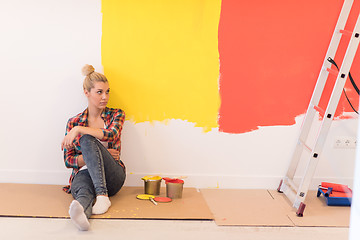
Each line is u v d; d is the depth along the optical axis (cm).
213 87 319
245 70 319
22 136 312
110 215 254
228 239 230
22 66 305
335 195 299
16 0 299
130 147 320
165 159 323
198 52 314
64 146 276
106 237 224
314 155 278
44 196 286
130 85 313
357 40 268
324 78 313
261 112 324
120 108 315
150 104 317
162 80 315
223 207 282
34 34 303
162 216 257
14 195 285
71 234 226
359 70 324
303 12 317
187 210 270
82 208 224
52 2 301
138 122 318
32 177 316
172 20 309
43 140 314
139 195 294
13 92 307
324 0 316
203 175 326
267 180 331
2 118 309
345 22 310
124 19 307
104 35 307
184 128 321
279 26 317
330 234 244
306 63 322
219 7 311
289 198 304
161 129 320
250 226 252
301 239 235
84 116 294
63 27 304
